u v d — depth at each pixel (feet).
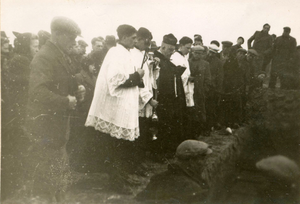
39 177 8.63
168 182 8.40
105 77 8.99
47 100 7.98
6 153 8.79
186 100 11.51
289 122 13.53
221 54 12.68
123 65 8.99
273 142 12.98
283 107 13.70
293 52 13.14
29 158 8.68
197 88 11.78
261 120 13.46
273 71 13.61
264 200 9.26
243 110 13.33
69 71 8.58
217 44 12.17
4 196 8.70
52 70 8.12
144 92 9.45
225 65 12.69
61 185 8.72
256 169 10.84
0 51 8.80
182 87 10.86
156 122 10.38
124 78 8.74
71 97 8.45
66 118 8.57
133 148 9.23
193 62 11.93
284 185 10.15
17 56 8.82
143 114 9.95
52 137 8.36
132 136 8.73
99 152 9.11
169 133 10.46
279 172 10.82
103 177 9.15
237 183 9.93
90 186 8.71
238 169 10.82
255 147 12.48
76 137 9.29
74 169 9.04
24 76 8.84
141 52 9.82
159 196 8.32
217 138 11.98
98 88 9.04
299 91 13.92
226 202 8.89
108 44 10.49
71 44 8.65
